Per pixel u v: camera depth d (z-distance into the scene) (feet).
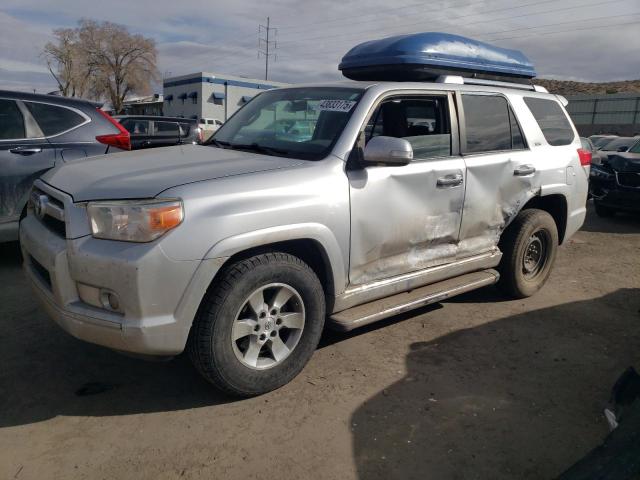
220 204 9.41
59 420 9.75
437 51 14.44
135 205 8.96
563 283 18.79
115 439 9.26
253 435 9.47
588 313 15.87
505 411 10.51
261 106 14.21
